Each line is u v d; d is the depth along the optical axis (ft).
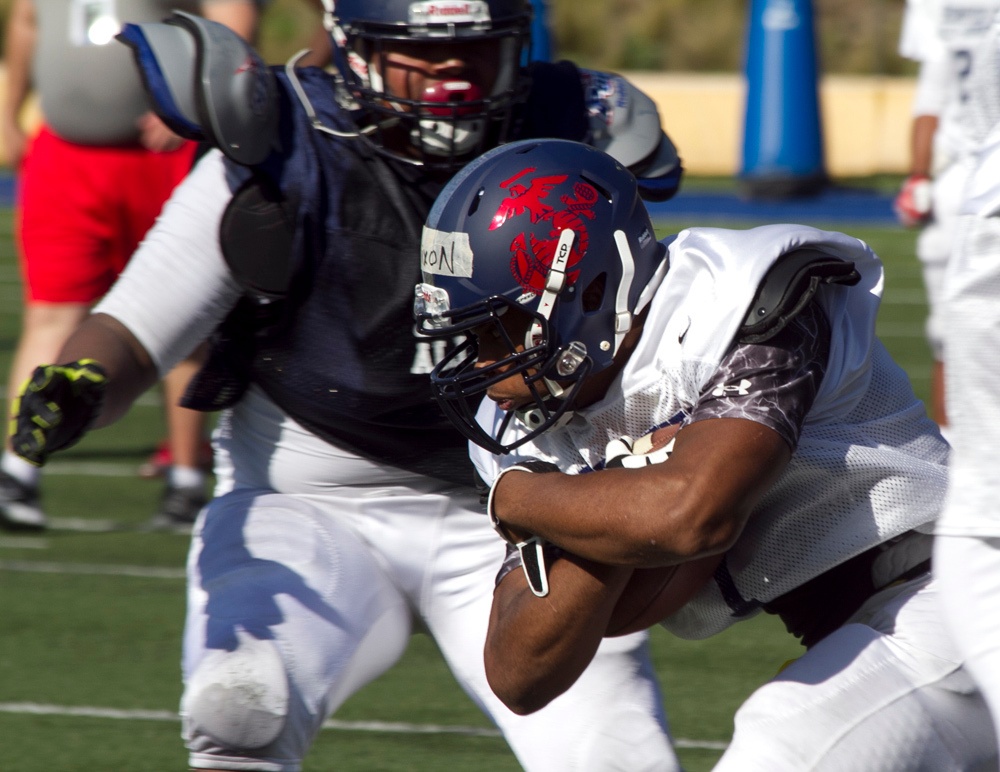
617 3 297.33
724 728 43.37
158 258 30.60
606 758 30.09
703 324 24.73
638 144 32.35
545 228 24.80
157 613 55.06
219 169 30.86
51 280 60.64
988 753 25.70
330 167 30.42
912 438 26.30
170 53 30.17
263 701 28.09
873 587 26.61
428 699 46.88
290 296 30.45
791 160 180.86
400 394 30.86
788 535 25.89
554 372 25.41
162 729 44.04
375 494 32.32
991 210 23.88
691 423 24.14
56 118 60.08
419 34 29.60
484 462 28.35
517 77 30.86
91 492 72.79
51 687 47.52
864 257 25.95
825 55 282.77
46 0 60.08
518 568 26.14
